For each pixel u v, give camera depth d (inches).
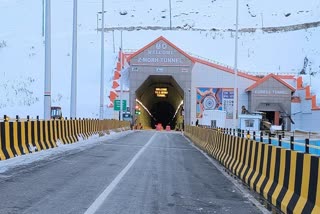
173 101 5639.8
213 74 4274.1
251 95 4062.5
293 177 525.7
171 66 4308.6
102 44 2802.7
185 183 724.0
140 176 774.5
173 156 1218.0
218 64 4505.4
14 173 733.9
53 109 3080.7
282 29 7268.7
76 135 1565.0
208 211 520.4
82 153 1143.6
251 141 777.6
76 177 724.0
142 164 962.1
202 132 1702.8
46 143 1162.6
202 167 978.1
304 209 466.9
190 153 1374.3
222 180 784.3
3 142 872.3
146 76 4343.0
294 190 517.3
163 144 1758.1
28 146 1010.1
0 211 475.2
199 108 4274.1
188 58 4301.2
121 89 4010.8
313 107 3772.1
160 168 909.2
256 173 705.0
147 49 4338.1
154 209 517.7
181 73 4301.2
